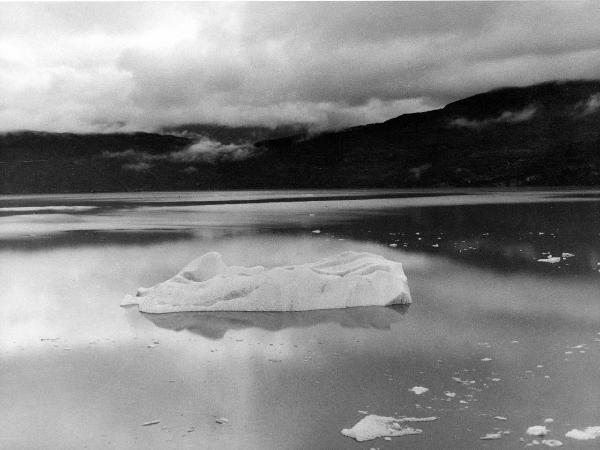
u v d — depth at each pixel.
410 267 25.05
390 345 14.60
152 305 18.52
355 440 9.71
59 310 18.84
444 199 88.25
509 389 11.64
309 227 44.19
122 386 12.31
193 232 41.78
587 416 10.36
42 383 12.57
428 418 10.43
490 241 32.84
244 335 15.70
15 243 36.38
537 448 9.27
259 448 9.52
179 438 9.95
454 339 14.95
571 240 32.25
